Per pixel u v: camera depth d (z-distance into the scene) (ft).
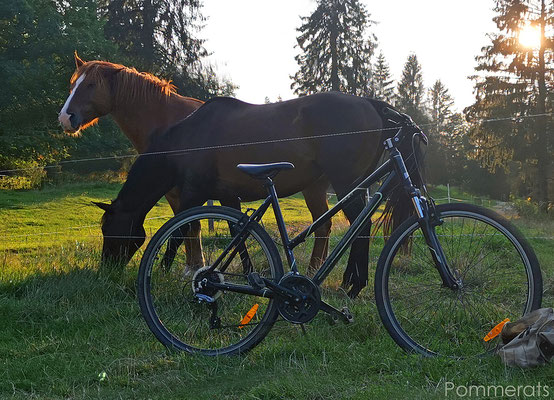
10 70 88.28
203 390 9.61
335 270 17.84
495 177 160.86
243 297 11.97
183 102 20.24
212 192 17.51
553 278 17.12
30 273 17.78
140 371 10.61
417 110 215.92
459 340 10.94
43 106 94.94
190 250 15.03
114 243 17.63
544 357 9.30
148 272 11.68
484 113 95.66
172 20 109.70
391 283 11.93
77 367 10.87
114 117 20.53
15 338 12.87
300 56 130.82
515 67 91.91
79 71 20.15
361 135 16.66
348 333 11.82
